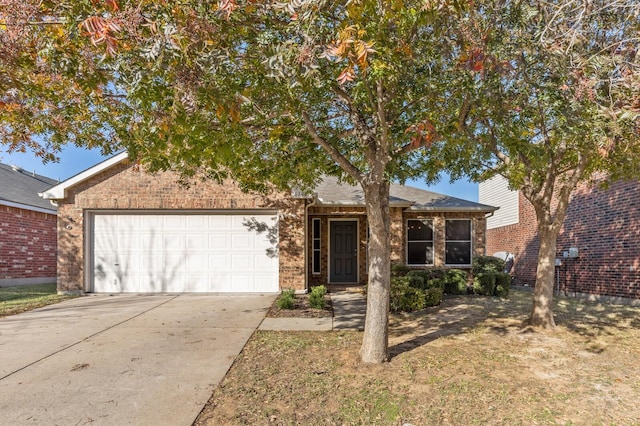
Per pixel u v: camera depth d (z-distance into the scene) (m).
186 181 8.23
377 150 4.33
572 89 3.83
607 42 4.48
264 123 4.49
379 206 4.54
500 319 6.93
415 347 5.17
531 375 4.21
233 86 3.61
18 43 3.32
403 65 3.98
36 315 7.32
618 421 3.25
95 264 9.95
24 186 14.86
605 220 9.52
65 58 3.22
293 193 9.86
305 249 10.03
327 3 3.17
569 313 7.56
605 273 9.48
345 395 3.68
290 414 3.32
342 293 10.16
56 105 4.64
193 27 3.09
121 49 3.22
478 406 3.49
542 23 4.12
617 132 3.58
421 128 4.03
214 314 7.38
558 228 6.29
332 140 4.99
